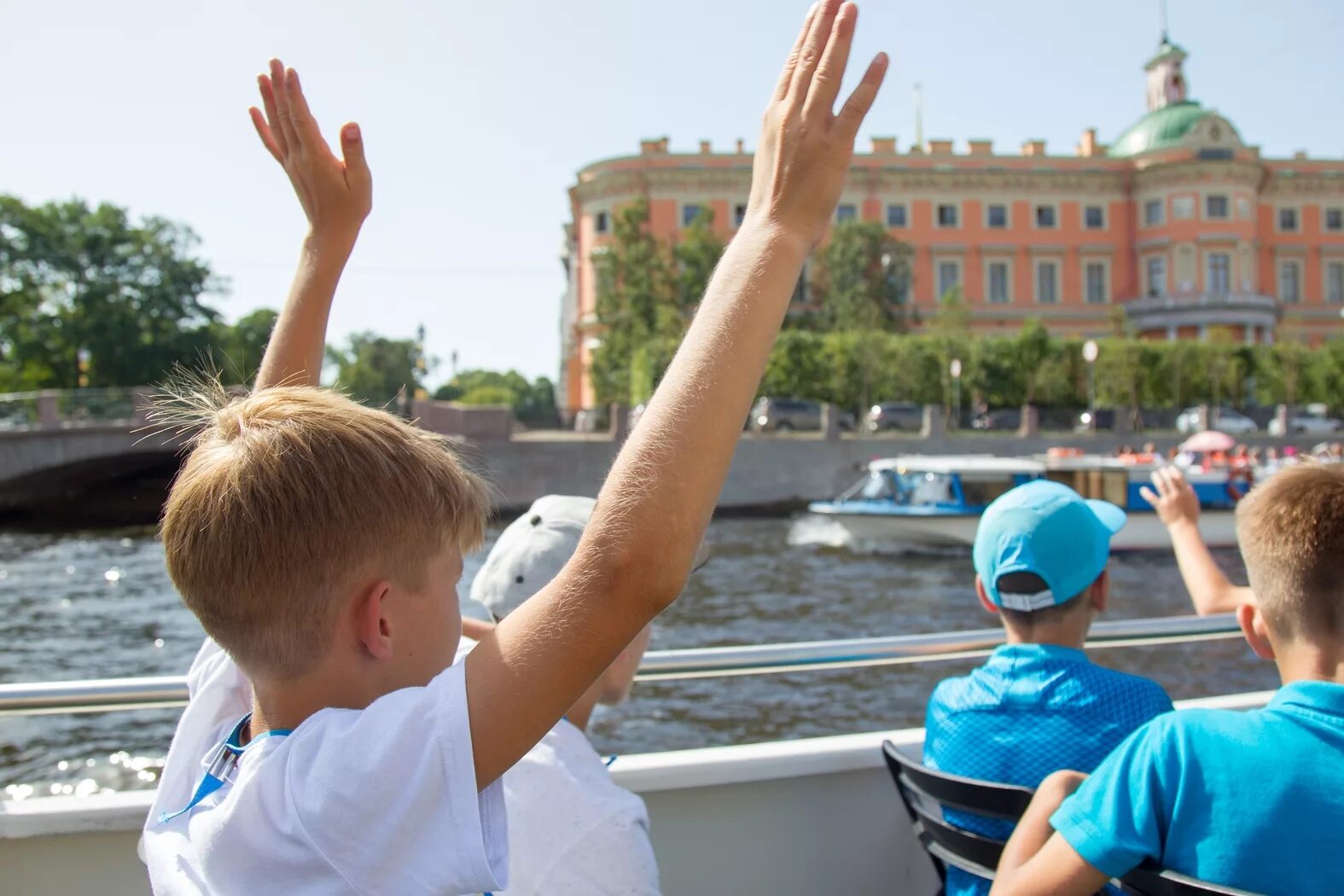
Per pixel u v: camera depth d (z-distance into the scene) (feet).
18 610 49.62
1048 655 6.58
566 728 4.83
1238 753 4.78
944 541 68.28
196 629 45.09
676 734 26.78
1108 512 8.09
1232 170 201.98
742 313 3.15
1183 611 49.11
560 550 5.28
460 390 281.95
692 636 44.68
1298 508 5.03
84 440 93.50
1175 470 9.21
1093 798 5.00
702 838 7.23
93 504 105.60
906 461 70.79
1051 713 6.39
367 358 231.91
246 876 3.07
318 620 3.17
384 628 3.24
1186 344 154.81
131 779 22.98
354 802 2.93
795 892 7.43
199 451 3.35
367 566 3.17
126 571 62.59
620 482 3.02
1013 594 6.68
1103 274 207.82
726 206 193.77
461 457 3.72
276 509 3.09
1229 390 155.74
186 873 3.45
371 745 2.98
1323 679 4.93
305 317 4.77
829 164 3.29
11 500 100.58
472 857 2.89
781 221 3.28
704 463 3.00
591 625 2.92
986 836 6.40
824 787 7.50
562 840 4.43
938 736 6.90
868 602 53.01
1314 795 4.63
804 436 116.26
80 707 6.53
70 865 6.36
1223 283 203.10
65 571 62.75
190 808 3.54
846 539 72.79
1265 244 214.28
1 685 6.52
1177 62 236.22
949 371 142.72
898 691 30.12
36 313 179.52
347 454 3.20
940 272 204.23
